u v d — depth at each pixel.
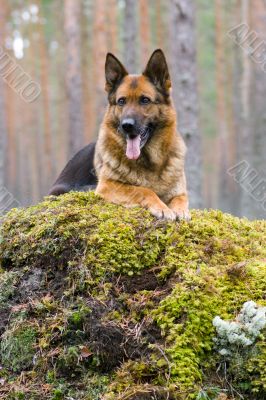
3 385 4.89
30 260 5.77
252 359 4.45
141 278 5.24
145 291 5.05
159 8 31.58
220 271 5.10
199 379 4.42
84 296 5.18
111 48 28.17
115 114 6.77
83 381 4.74
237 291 4.93
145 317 4.83
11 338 5.13
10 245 5.96
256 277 5.08
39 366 4.91
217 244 5.52
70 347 4.86
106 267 5.21
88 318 4.95
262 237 6.21
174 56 13.34
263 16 22.28
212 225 5.98
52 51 47.00
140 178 6.62
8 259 6.00
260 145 21.67
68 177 8.88
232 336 4.47
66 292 5.22
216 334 4.62
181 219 5.88
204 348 4.56
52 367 4.89
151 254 5.33
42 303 5.26
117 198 6.33
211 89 46.62
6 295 5.58
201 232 5.70
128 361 4.62
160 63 6.86
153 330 4.75
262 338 4.52
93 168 8.61
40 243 5.69
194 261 5.21
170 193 6.79
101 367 4.80
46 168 37.97
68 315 5.02
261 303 4.80
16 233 6.05
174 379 4.35
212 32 39.91
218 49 33.62
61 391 4.70
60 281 5.45
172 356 4.45
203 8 37.97
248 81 24.64
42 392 4.73
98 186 6.68
